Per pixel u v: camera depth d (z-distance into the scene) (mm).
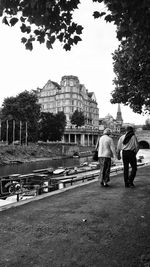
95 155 10102
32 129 72375
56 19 4758
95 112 143500
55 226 5270
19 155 57219
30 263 3738
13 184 12117
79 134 102750
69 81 116438
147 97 17859
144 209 6355
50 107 121312
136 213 6051
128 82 17484
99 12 4836
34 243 4453
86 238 4625
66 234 4832
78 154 75562
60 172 16031
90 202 7180
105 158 9547
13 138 65375
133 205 6766
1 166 45406
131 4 4379
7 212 6363
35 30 5020
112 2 4527
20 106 70750
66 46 5164
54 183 12258
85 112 131375
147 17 4594
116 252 4020
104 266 3600
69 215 6008
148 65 12242
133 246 4215
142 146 85125
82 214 6066
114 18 4855
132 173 9320
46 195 8297
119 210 6336
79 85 120625
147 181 10758
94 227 5180
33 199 7738
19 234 4875
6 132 69625
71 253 4035
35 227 5234
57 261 3783
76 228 5141
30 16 4715
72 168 18062
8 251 4152
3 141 69562
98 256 3904
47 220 5668
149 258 3758
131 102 20156
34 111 72812
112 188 9219
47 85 124250
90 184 10289
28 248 4250
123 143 9250
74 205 6895
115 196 7855
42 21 4773
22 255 3996
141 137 84125
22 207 6816
